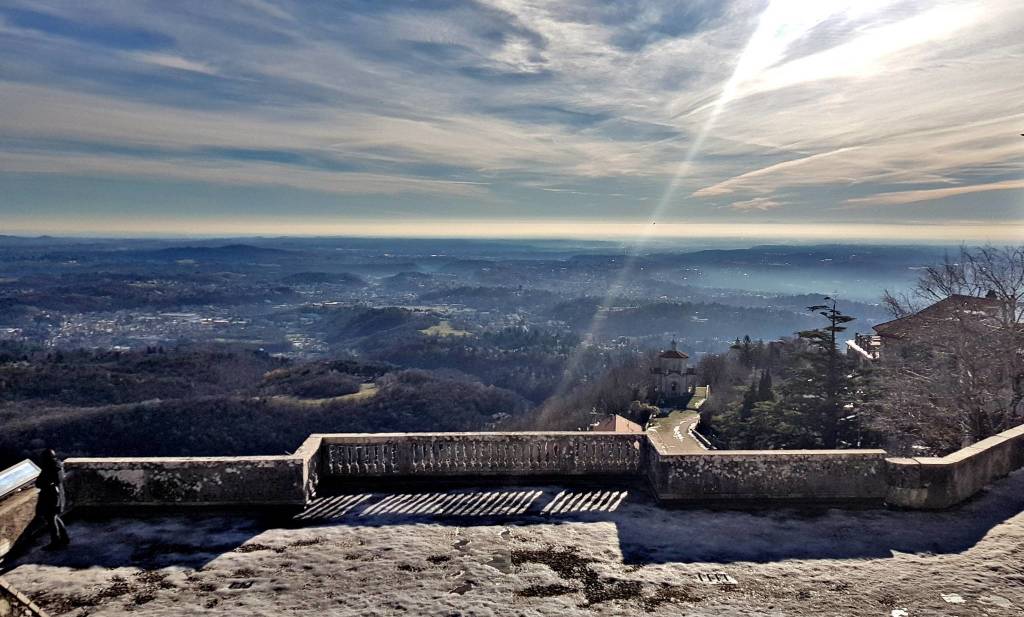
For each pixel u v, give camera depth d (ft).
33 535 29.58
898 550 28.96
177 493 32.58
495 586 25.73
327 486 35.45
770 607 24.45
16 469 30.35
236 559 27.84
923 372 86.38
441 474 36.40
